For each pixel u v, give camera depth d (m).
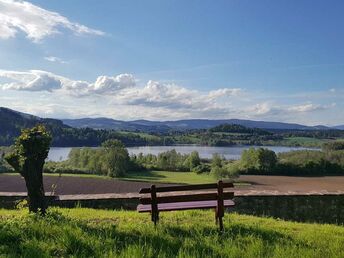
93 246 6.47
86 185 35.59
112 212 10.95
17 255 6.05
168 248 6.68
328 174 50.38
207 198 8.34
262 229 8.38
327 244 7.57
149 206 8.77
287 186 37.62
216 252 6.57
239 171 50.56
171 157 57.25
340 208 14.02
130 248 6.25
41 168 8.89
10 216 8.69
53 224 7.57
